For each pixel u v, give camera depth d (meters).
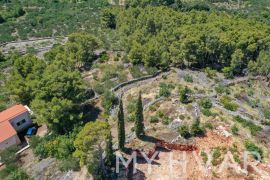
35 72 82.69
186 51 93.62
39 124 71.25
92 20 148.25
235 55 93.44
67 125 71.06
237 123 71.88
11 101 85.25
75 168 63.03
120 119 61.16
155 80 89.25
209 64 100.25
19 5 168.62
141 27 117.00
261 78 93.81
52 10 163.88
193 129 68.00
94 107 79.38
